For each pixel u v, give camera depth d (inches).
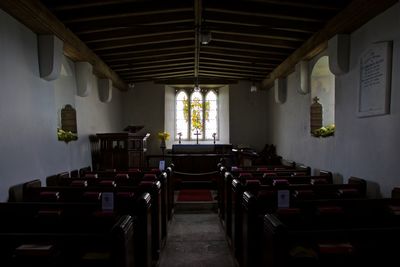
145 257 129.0
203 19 220.1
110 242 83.0
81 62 260.4
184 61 351.9
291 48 269.6
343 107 198.4
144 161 328.2
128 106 444.8
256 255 124.4
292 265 85.0
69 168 237.9
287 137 336.8
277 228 83.0
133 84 415.2
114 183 175.0
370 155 167.9
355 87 183.6
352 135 187.2
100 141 300.2
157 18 218.7
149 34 240.4
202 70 391.2
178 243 201.5
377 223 118.7
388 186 152.4
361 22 171.2
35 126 182.2
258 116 451.8
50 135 201.6
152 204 164.1
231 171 228.7
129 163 297.9
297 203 116.7
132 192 140.1
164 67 370.6
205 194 338.3
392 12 149.3
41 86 191.2
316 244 87.3
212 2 197.9
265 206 138.5
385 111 151.3
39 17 166.2
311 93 255.8
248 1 197.6
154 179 189.3
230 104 450.0
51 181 196.5
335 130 209.6
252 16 217.9
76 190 151.9
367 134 171.0
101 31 235.6
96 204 114.9
